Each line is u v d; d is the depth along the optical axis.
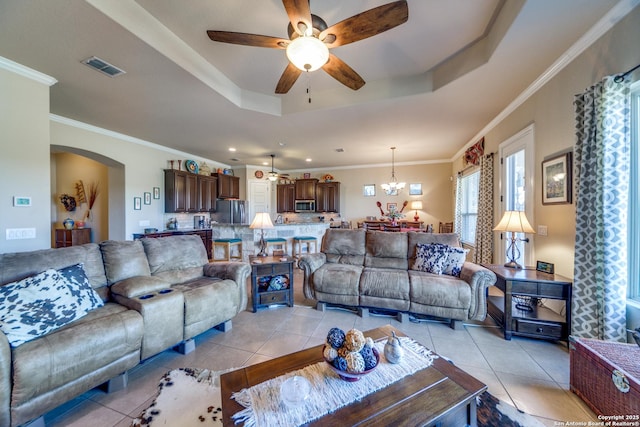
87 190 5.68
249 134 4.67
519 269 2.68
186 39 2.46
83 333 1.55
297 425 0.95
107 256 2.26
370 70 3.02
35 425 1.38
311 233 5.75
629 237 1.87
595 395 1.49
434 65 2.91
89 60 2.36
